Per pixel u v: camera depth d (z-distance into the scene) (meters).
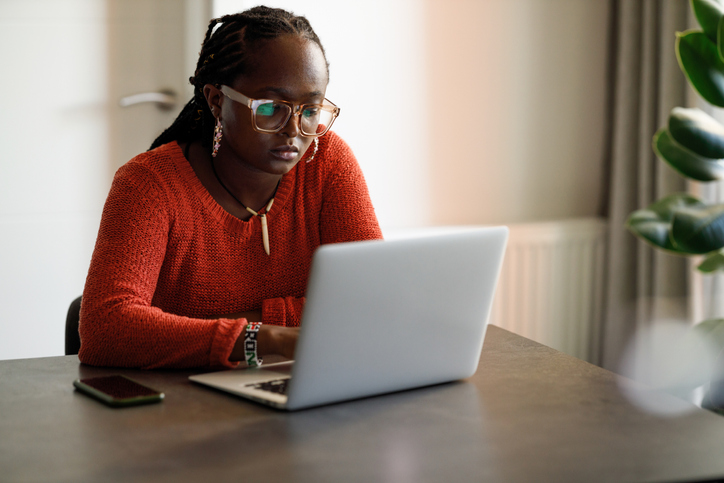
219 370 1.20
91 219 2.49
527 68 2.80
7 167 2.40
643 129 2.68
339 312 0.97
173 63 2.48
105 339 1.21
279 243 1.53
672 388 2.11
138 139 2.50
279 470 0.83
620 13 2.76
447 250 1.04
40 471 0.82
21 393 1.08
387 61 2.63
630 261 2.78
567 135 2.89
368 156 2.66
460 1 2.69
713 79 2.00
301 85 1.34
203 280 1.46
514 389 1.11
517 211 2.87
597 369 1.21
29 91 2.39
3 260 2.43
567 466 0.85
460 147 2.77
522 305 2.76
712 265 2.21
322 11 2.53
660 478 0.82
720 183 2.53
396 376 1.07
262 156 1.37
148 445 0.89
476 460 0.86
